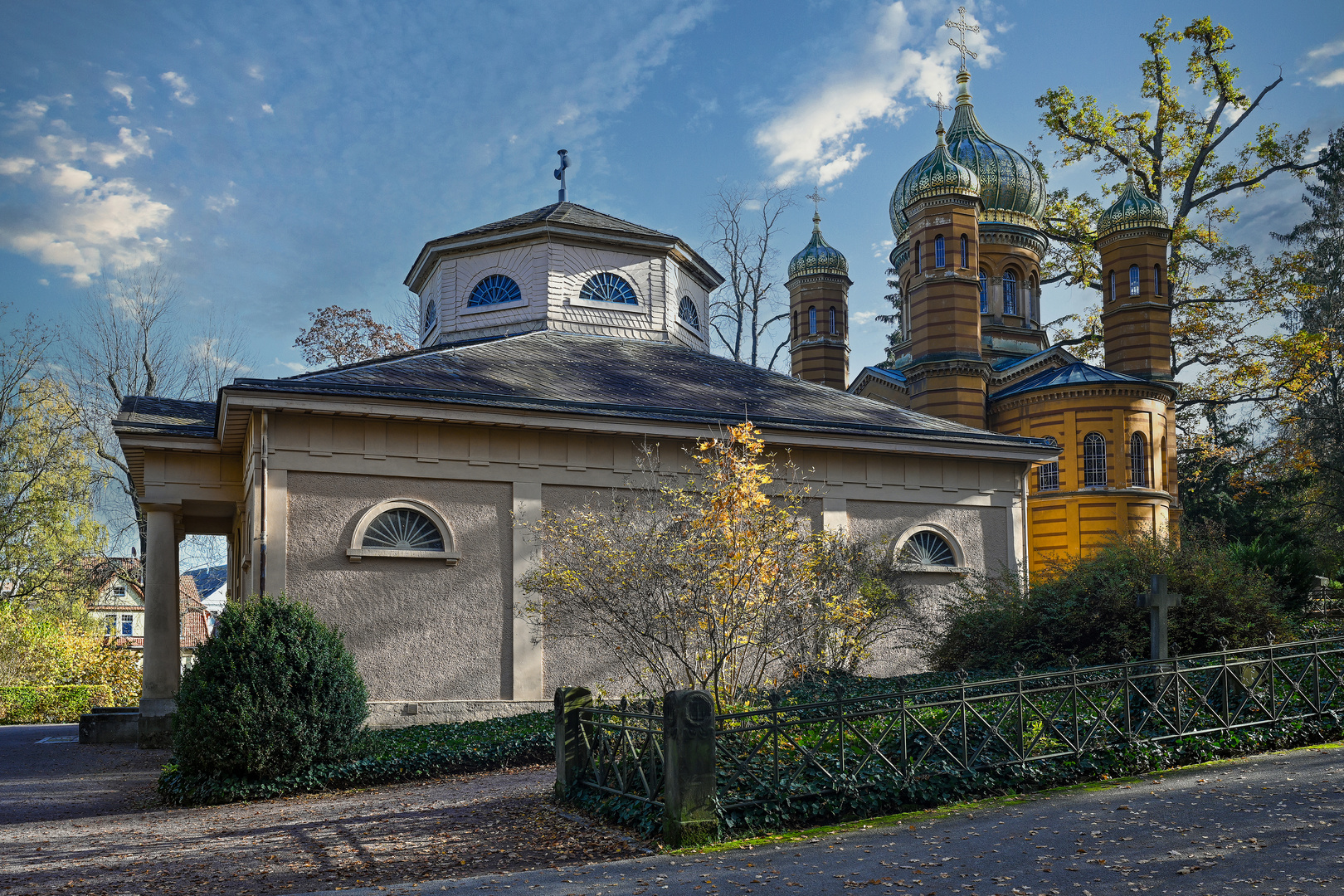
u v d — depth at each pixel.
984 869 6.98
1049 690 10.03
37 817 11.88
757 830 8.45
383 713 15.73
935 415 31.64
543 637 16.84
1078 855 7.17
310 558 15.69
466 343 22.97
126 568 39.50
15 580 36.44
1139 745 10.19
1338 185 44.56
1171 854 7.01
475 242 24.72
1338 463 38.75
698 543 12.15
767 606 12.12
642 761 9.07
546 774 12.68
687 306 27.31
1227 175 43.09
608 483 17.64
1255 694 11.12
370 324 42.25
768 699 10.31
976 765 9.52
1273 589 15.98
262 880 8.07
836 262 38.41
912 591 17.20
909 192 39.00
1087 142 45.00
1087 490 31.06
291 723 12.41
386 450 16.33
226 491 18.94
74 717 32.22
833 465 19.34
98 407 36.69
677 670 14.88
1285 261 40.53
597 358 21.70
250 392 15.22
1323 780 9.05
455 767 13.16
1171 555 15.27
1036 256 38.25
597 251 24.94
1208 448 41.91
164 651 18.88
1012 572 17.75
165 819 11.16
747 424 12.72
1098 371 32.12
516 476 17.09
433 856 8.54
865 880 6.88
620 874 7.45
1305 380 38.62
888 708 9.54
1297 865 6.54
